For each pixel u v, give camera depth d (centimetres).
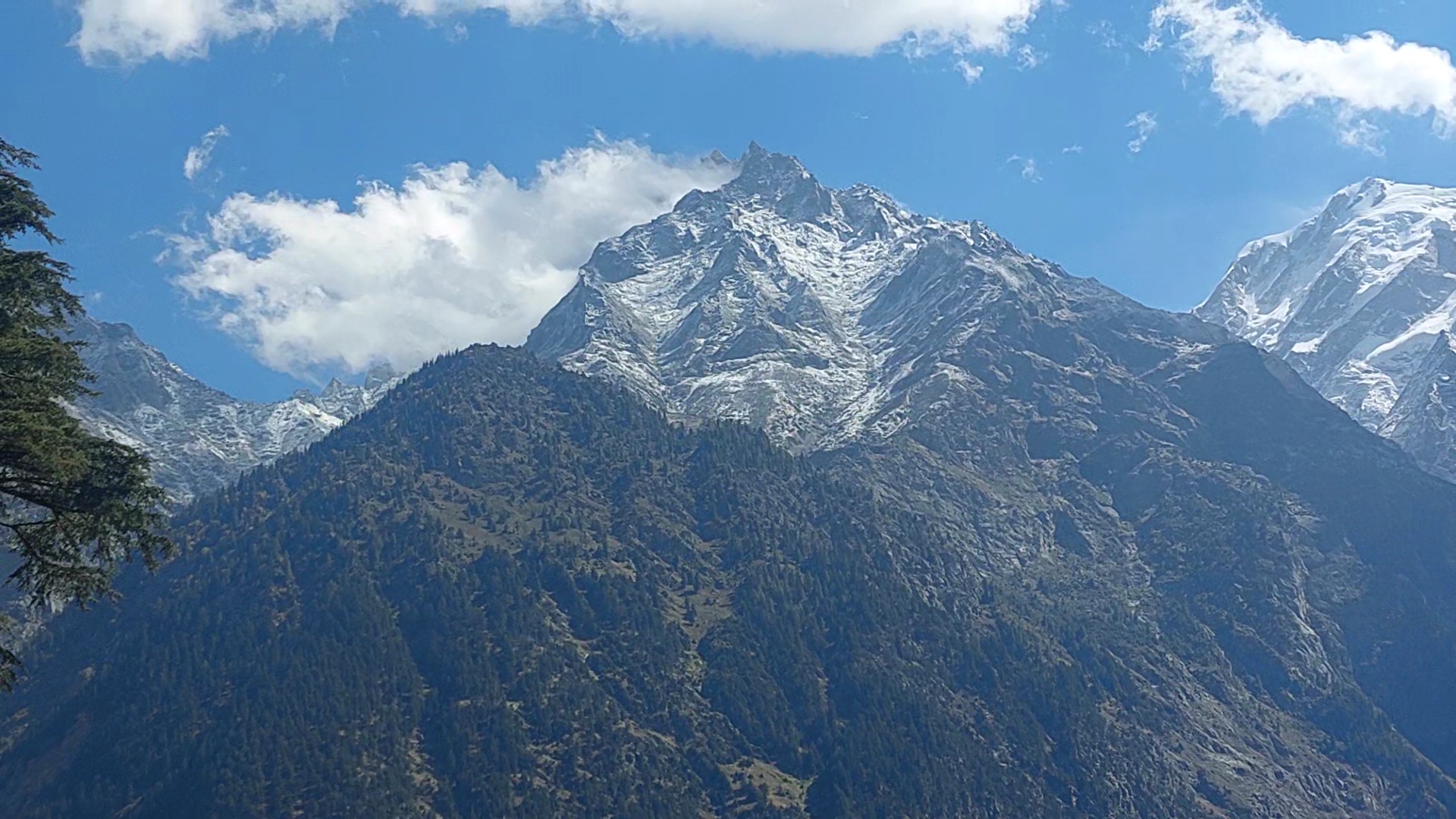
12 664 9256
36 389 8650
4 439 8038
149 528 9100
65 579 8856
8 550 8862
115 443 8856
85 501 8681
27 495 8625
